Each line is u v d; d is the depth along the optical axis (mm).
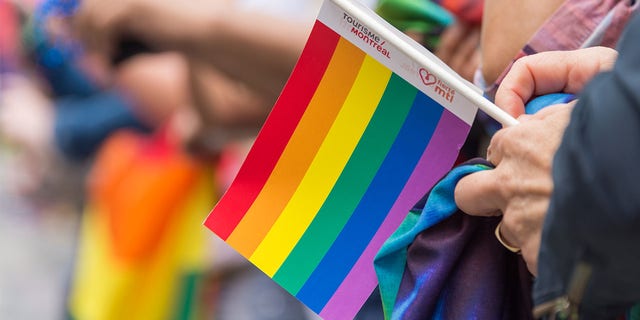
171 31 2258
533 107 1218
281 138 1243
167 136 2775
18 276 4195
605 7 1315
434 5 1896
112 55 2314
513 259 1211
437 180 1260
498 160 1119
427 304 1200
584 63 1208
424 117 1254
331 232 1264
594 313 989
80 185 3400
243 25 2248
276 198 1250
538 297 1023
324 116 1246
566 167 924
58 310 3537
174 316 2762
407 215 1257
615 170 879
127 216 2742
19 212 4328
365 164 1261
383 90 1248
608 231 894
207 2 2279
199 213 2725
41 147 3590
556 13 1330
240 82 2354
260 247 1247
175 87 2807
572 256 943
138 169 2748
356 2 1224
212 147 2666
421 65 1230
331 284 1267
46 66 3209
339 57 1234
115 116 3043
